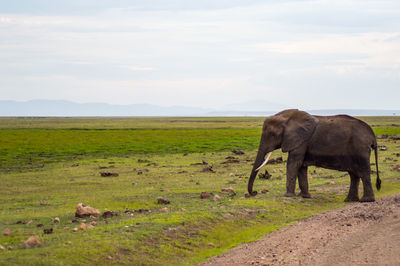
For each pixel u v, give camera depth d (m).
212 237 13.62
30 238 11.40
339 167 20.25
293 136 20.55
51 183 28.25
